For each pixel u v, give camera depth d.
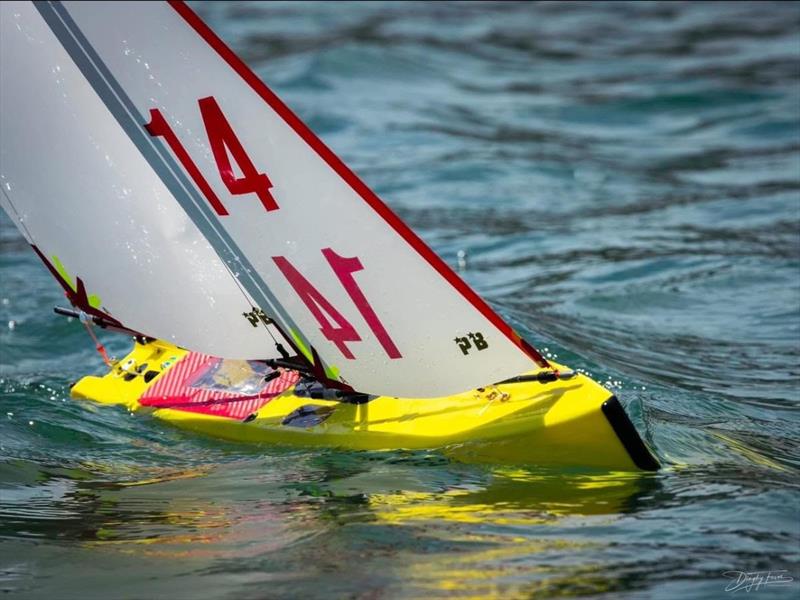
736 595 13.50
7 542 16.06
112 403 22.27
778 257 34.34
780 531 15.37
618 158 48.41
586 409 17.33
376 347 17.67
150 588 14.40
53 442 20.52
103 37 16.59
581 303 30.86
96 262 19.64
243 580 14.42
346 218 16.36
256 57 63.50
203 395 21.38
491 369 17.25
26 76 17.81
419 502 16.66
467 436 18.09
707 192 42.88
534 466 17.62
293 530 15.94
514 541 15.18
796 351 26.41
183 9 15.70
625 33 71.12
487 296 31.70
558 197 43.25
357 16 74.44
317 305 17.67
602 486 17.02
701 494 16.69
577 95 58.16
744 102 55.34
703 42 67.38
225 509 16.95
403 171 46.31
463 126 53.06
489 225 39.72
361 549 15.13
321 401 20.05
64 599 14.21
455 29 72.12
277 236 17.14
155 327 19.86
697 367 25.22
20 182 19.31
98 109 17.50
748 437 20.08
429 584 14.00
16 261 35.56
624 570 14.22
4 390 23.47
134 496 17.80
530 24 74.19
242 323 18.83
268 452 19.42
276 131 16.06
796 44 65.19
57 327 29.27
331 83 59.09
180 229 18.11
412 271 16.41
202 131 16.72
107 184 18.33
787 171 44.88
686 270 33.56
